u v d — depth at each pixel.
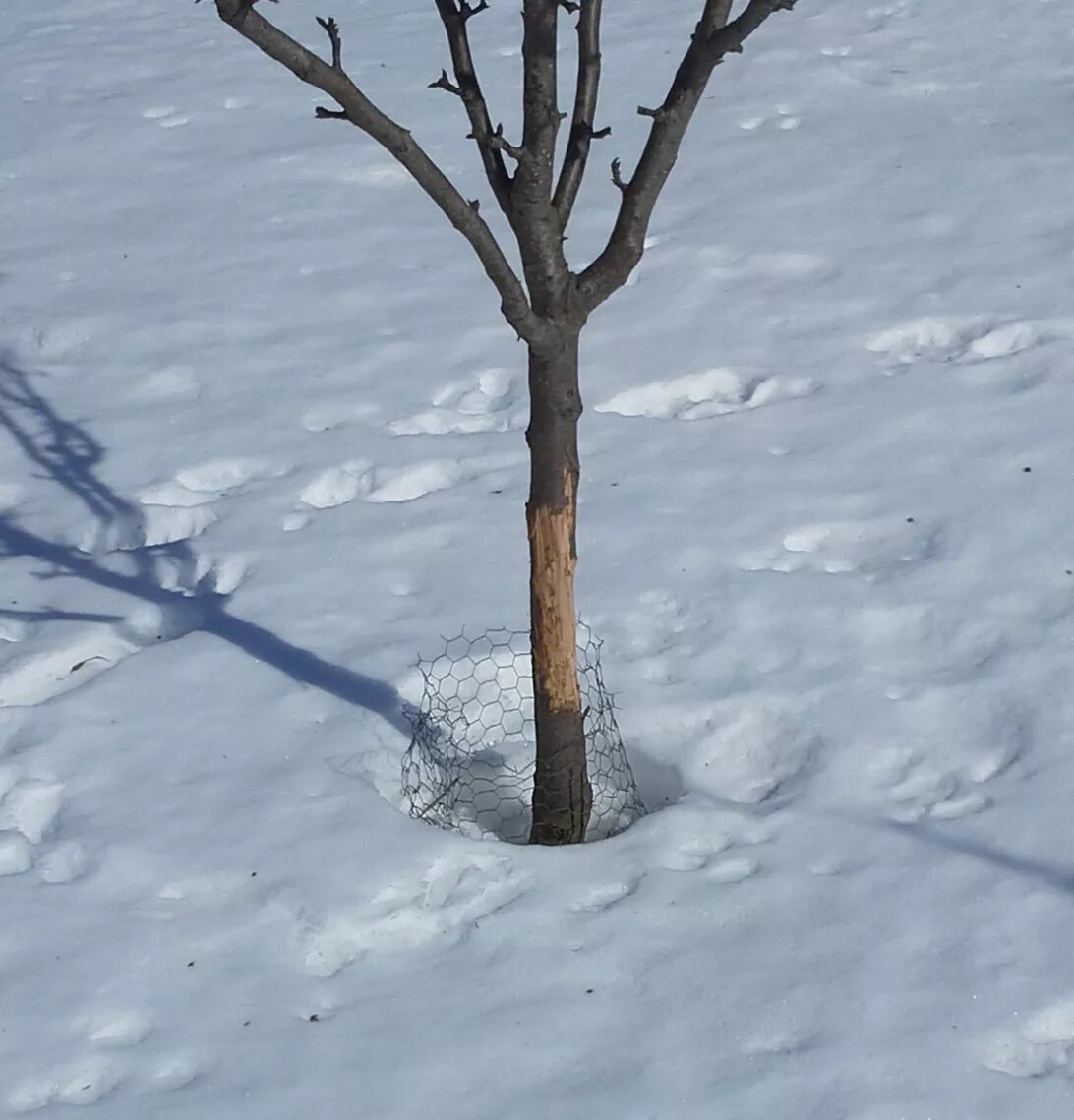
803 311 5.96
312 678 4.09
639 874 3.37
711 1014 2.97
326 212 7.18
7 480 5.20
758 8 2.90
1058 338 5.60
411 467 5.13
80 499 5.08
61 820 3.60
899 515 4.64
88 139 8.16
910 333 5.76
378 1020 3.02
